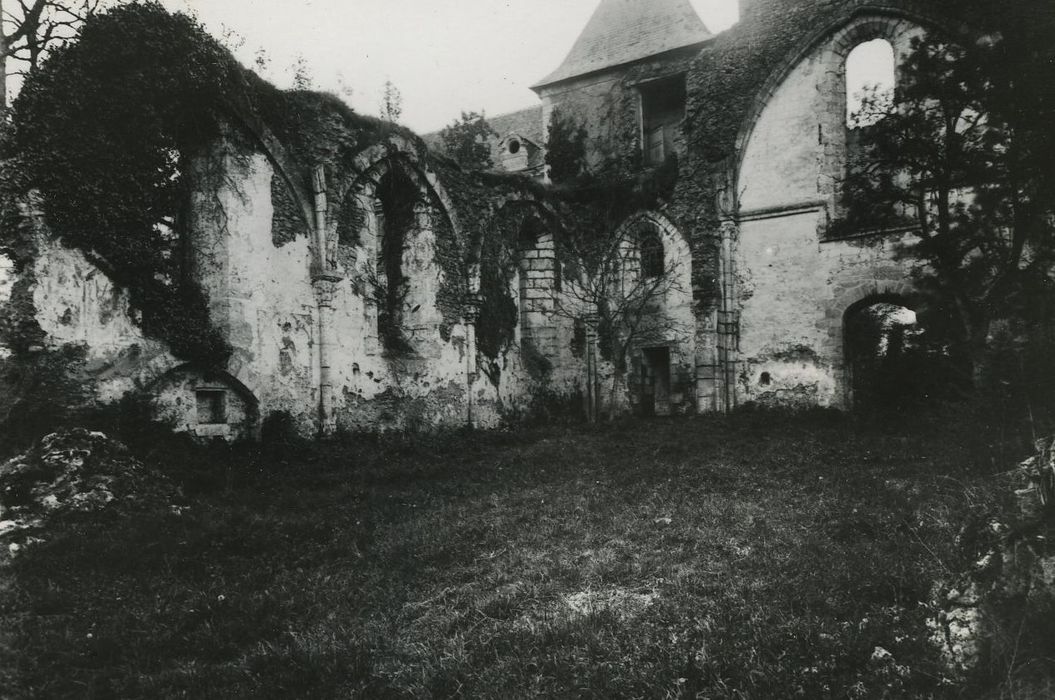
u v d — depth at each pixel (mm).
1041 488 4238
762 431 14883
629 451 13156
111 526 7816
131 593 6113
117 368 10812
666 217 20219
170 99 11875
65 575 6328
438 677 4441
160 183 11852
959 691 3650
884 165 13117
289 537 7715
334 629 5312
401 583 6262
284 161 13758
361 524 8195
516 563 6613
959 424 10422
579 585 5945
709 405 19031
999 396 9820
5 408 9430
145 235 11508
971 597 4109
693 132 19969
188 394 11898
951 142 12125
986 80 11344
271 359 13180
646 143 23125
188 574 6617
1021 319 10828
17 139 10141
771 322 18797
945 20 16703
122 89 11133
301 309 13867
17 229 9961
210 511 8555
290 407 13445
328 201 14320
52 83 10516
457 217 17922
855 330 21688
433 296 17062
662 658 4422
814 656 4203
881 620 4559
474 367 17953
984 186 11766
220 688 4520
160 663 4930
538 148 24266
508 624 5223
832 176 18203
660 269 20688
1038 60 10570
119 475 8891
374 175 15648
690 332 19859
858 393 17500
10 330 9781
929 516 6465
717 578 5758
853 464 10258
